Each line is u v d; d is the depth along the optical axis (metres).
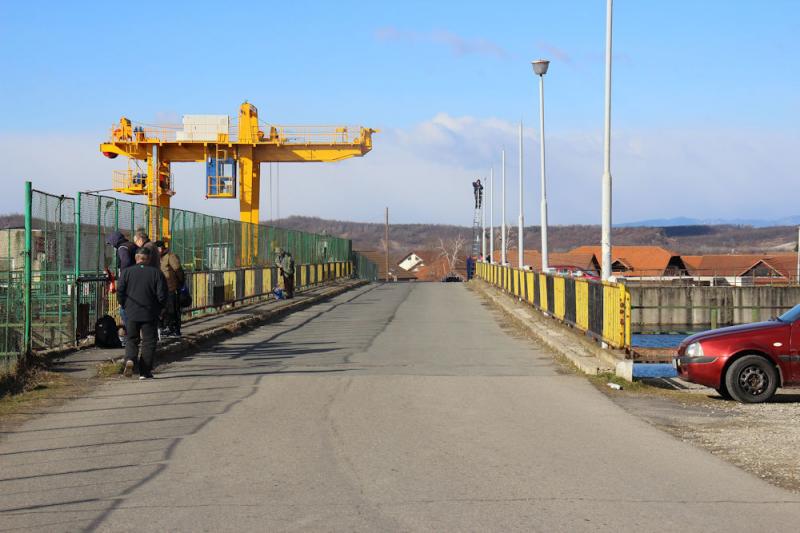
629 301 14.30
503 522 6.00
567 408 11.15
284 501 6.54
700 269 90.12
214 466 7.71
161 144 56.81
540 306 26.14
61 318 16.44
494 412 10.72
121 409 10.66
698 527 5.95
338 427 9.58
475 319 27.83
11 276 15.98
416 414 10.46
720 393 13.11
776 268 85.62
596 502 6.58
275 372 14.19
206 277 26.17
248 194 57.66
